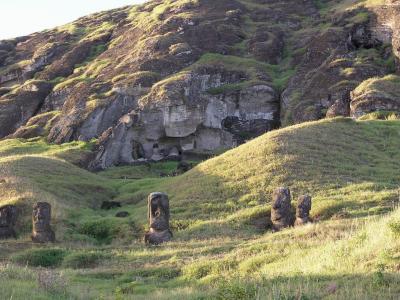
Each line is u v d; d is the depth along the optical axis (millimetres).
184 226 32906
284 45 96938
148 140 71188
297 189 34906
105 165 66188
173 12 109312
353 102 60062
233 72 84062
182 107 69938
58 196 41688
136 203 42781
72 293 16516
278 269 17922
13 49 131000
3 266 21719
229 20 102562
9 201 36688
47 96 95750
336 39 82688
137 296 17047
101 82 87688
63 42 120750
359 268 15125
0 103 95812
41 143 75312
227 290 13805
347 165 38250
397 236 16125
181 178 42406
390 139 44094
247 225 31234
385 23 83625
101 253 26781
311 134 43312
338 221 25344
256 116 77125
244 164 40000
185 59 88562
